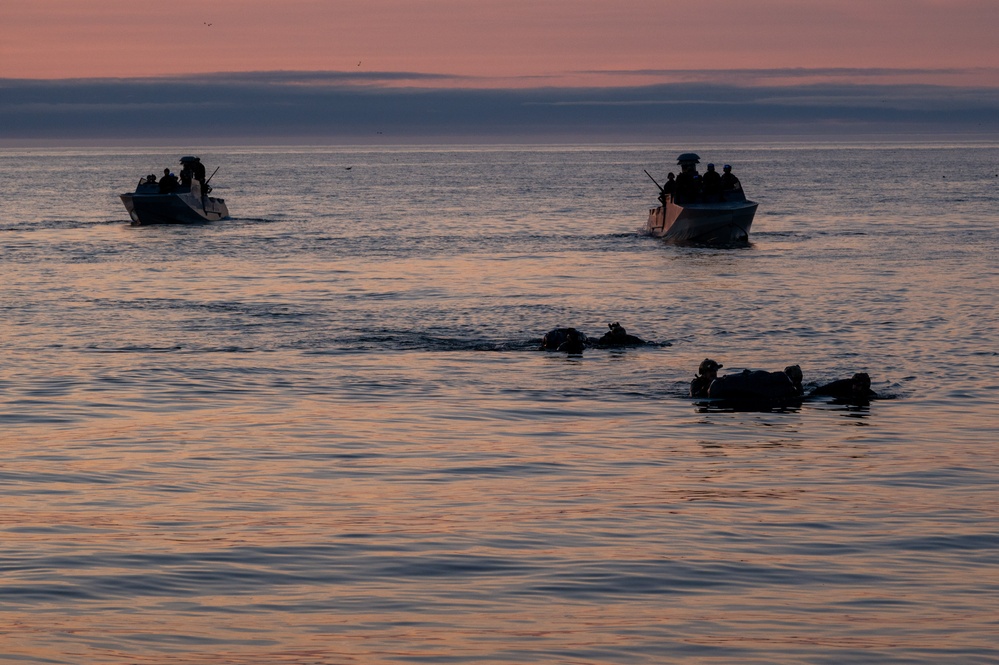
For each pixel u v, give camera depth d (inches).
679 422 1699.1
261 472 1387.8
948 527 1154.0
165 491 1291.8
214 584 968.3
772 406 1812.3
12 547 1063.6
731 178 4736.7
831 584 979.9
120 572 995.3
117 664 798.5
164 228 5674.2
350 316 2807.6
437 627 876.0
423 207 7839.6
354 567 1015.6
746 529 1144.2
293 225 5989.2
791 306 2950.3
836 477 1369.3
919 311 2834.6
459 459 1462.8
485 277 3654.0
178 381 1994.3
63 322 2679.6
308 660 808.9
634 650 832.9
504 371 2102.6
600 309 2925.7
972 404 1819.6
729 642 848.9
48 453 1481.3
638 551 1067.3
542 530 1134.4
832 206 7632.9
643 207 7721.5
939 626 882.8
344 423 1678.2
